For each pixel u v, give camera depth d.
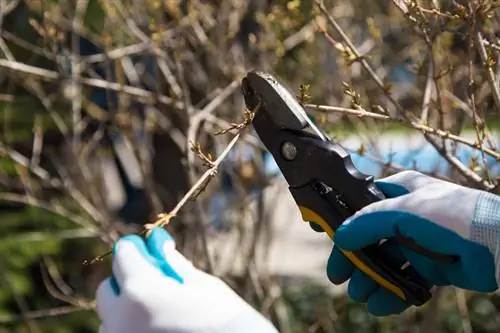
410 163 4.61
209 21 4.71
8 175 6.62
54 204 5.61
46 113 6.48
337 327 6.20
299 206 2.26
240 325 1.67
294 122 2.23
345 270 2.26
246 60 4.98
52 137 6.74
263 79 2.28
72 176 6.21
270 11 5.01
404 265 2.16
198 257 4.78
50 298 7.00
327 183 2.19
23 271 6.83
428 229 1.97
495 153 2.97
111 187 7.85
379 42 4.57
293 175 2.24
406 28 4.58
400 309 2.21
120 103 4.98
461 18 2.93
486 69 2.97
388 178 2.22
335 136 3.65
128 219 6.66
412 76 4.88
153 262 1.80
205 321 1.67
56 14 4.95
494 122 4.67
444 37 4.04
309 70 5.06
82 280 7.12
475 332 6.72
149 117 5.05
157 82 4.54
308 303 6.86
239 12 5.01
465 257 1.95
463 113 4.19
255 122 2.32
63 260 7.13
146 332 1.69
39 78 4.75
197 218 4.58
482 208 1.96
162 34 4.41
